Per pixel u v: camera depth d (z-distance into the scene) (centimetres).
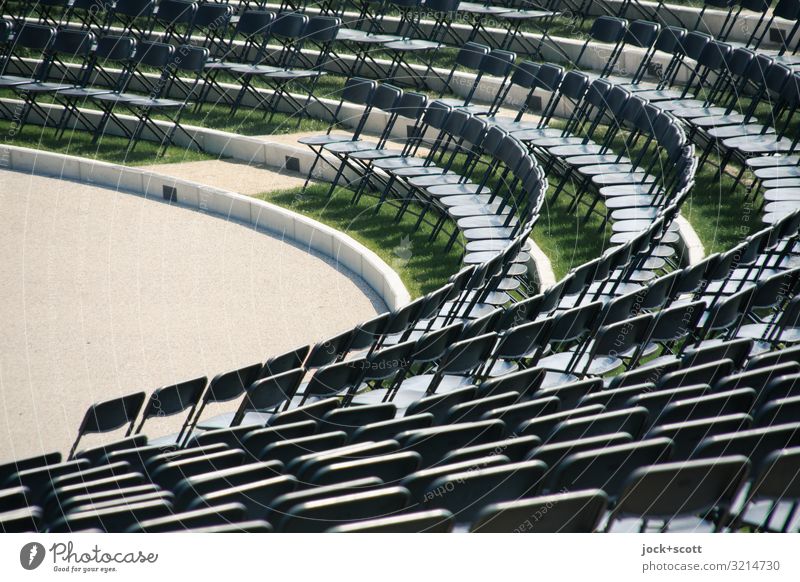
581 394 779
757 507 572
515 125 1764
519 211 1609
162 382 1157
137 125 2164
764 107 1861
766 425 616
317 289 1446
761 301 964
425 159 1717
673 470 502
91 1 2416
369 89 1759
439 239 1585
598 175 1521
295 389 943
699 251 1332
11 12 2725
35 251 1589
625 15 2344
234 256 1577
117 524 586
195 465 699
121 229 1700
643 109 1547
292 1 2684
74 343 1261
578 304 1103
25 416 1075
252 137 2041
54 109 2242
